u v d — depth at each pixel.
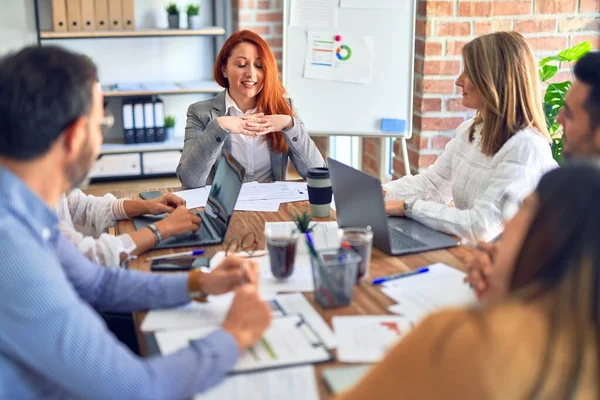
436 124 3.77
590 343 0.80
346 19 3.54
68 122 1.21
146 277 1.58
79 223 2.32
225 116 2.82
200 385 1.21
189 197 2.48
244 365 1.28
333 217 2.23
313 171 2.20
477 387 0.79
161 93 4.93
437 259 1.83
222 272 1.56
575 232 0.82
